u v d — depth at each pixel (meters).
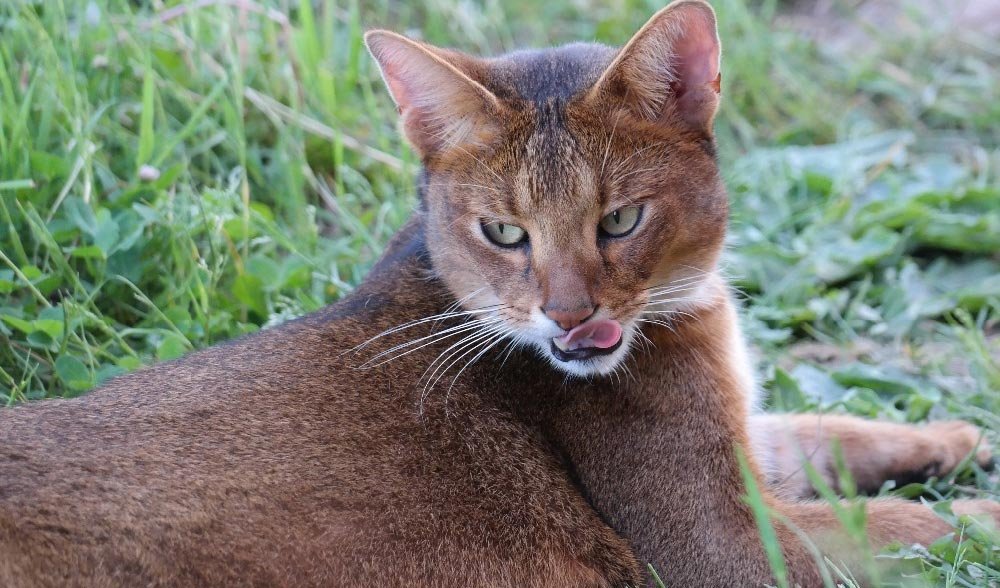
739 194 8.02
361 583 4.49
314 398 4.74
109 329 5.84
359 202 7.54
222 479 4.41
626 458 4.99
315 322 5.05
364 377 4.87
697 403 5.05
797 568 4.78
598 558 4.91
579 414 5.04
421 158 5.22
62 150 6.71
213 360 4.85
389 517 4.58
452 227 5.06
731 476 4.96
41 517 4.17
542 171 4.79
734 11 9.19
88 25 7.34
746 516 4.89
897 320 7.04
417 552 4.59
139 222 6.39
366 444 4.68
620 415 5.02
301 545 4.41
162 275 6.43
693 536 4.89
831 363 6.85
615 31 9.37
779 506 5.00
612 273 4.82
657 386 5.04
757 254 7.46
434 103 5.03
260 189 7.44
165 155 6.71
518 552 4.76
